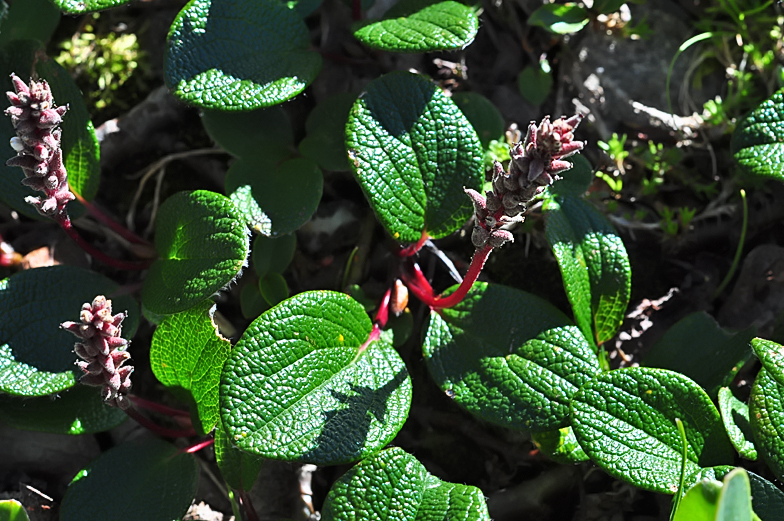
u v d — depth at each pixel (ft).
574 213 1.05
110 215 1.10
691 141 1.12
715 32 1.13
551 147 0.90
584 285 1.03
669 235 1.10
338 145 1.07
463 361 1.02
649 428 0.99
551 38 1.13
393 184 1.02
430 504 0.98
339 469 1.07
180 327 1.00
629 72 1.13
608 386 0.99
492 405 1.01
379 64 1.11
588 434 0.99
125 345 0.96
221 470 1.00
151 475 1.01
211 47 1.03
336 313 1.01
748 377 1.06
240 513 1.03
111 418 1.02
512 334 1.02
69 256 1.08
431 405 1.08
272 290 1.06
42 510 1.03
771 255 1.08
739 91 1.12
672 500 1.00
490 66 1.13
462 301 1.03
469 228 1.09
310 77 1.04
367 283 1.09
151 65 1.12
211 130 1.06
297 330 0.99
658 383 0.99
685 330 1.04
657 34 1.14
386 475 0.99
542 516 1.05
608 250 1.04
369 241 1.09
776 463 0.98
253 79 1.03
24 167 0.97
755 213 1.10
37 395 1.00
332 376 1.00
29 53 1.04
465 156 1.03
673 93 1.13
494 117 1.09
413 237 1.03
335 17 1.12
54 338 1.02
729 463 0.99
